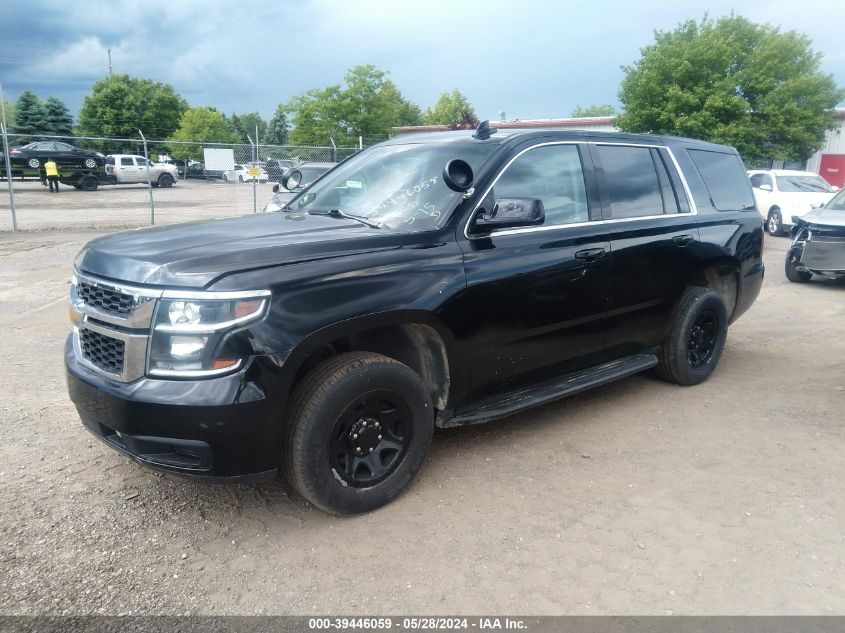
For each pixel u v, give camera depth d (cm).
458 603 265
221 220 402
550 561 292
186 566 287
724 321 529
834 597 270
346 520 325
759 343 664
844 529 320
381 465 332
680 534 314
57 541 303
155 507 335
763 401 492
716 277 533
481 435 429
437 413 369
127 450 301
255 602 264
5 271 1028
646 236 452
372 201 394
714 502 344
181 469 289
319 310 298
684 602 266
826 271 938
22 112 5472
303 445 300
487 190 373
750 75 2441
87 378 306
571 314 409
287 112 3375
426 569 286
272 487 357
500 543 306
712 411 472
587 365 443
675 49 2469
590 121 2936
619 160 458
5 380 515
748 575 284
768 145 2509
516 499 346
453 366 354
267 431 290
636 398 498
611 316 439
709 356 531
